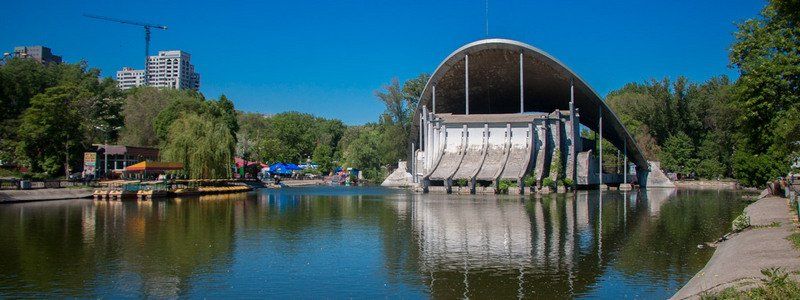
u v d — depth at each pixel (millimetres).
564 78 67312
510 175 56656
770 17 27047
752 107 26359
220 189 55125
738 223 20484
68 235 22234
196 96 102938
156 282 14227
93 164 52469
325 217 29875
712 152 91188
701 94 97000
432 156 64375
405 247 19422
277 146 111688
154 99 89812
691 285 12453
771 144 30062
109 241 20703
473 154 61156
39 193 41812
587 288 13500
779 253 14297
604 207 36688
